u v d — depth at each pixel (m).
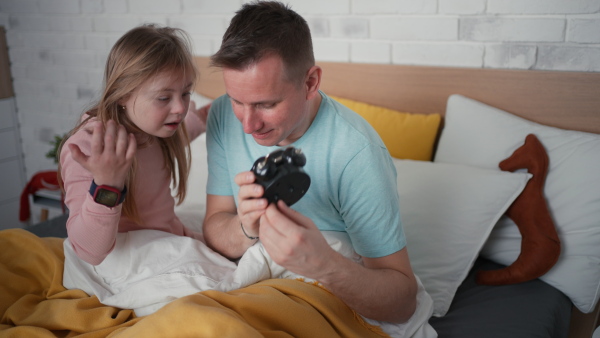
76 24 2.79
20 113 3.17
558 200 1.58
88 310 1.12
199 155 1.94
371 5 2.05
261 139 1.07
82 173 1.11
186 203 1.77
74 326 1.10
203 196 1.78
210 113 1.36
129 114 1.17
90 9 2.73
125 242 1.21
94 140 1.01
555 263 1.52
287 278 1.23
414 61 2.02
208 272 1.19
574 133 1.67
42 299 1.25
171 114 1.17
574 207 1.55
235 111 1.07
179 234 1.39
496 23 1.84
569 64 1.76
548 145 1.66
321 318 1.09
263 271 1.21
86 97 2.89
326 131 1.18
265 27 0.99
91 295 1.19
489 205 1.58
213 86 2.43
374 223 1.15
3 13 3.03
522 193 1.58
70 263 1.20
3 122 3.11
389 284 1.11
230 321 0.94
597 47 1.71
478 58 1.90
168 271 1.16
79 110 2.88
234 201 1.38
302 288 1.15
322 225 1.27
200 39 2.46
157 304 1.15
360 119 1.23
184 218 1.59
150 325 0.96
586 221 1.53
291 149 0.95
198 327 0.94
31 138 3.18
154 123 1.16
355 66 2.11
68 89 2.95
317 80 1.09
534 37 1.79
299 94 1.05
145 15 2.58
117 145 1.02
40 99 3.07
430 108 1.99
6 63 3.08
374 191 1.14
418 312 1.29
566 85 1.74
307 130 1.19
